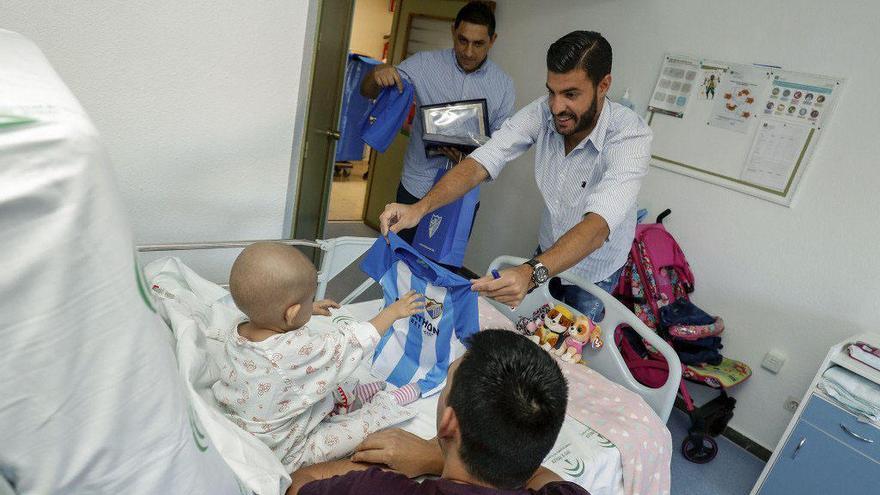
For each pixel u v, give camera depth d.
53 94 0.47
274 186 1.85
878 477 1.92
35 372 0.44
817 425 2.06
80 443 0.49
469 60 2.53
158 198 1.63
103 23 1.36
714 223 2.67
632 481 1.51
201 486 0.65
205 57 1.55
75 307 0.45
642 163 1.67
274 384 1.07
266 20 1.62
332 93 2.25
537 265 1.40
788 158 2.41
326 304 1.58
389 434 1.20
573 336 1.92
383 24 5.93
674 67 2.75
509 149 1.90
